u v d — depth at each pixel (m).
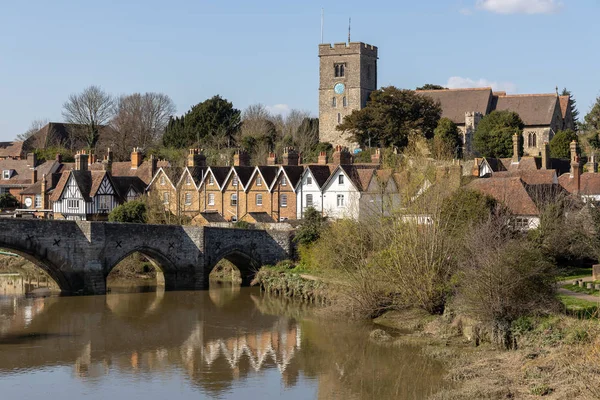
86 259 57.00
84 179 85.19
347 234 54.16
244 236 64.69
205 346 43.88
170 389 36.22
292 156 83.75
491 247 42.16
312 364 40.06
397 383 36.41
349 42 138.50
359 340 44.38
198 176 87.12
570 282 49.66
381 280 49.66
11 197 98.19
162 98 136.38
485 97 129.38
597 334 34.88
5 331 46.97
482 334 41.12
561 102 132.00
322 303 54.72
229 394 35.56
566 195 62.91
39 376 38.00
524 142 126.06
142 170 94.12
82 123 125.44
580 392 30.84
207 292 60.94
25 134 146.75
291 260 66.38
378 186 64.69
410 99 114.44
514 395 32.34
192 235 61.75
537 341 37.50
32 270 69.12
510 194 61.69
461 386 35.00
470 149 115.75
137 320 50.34
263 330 47.62
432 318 46.88
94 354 42.03
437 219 48.81
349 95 138.75
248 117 140.50
